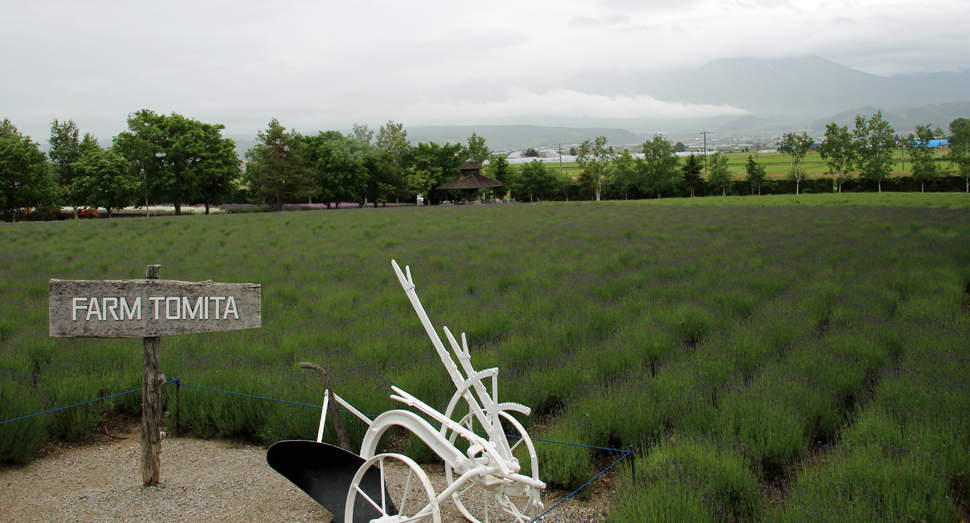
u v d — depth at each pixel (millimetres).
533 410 6469
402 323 10023
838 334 8305
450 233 29938
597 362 7590
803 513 3887
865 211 35938
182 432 6371
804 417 5750
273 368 7379
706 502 4121
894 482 4188
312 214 49562
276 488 4906
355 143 83500
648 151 97062
